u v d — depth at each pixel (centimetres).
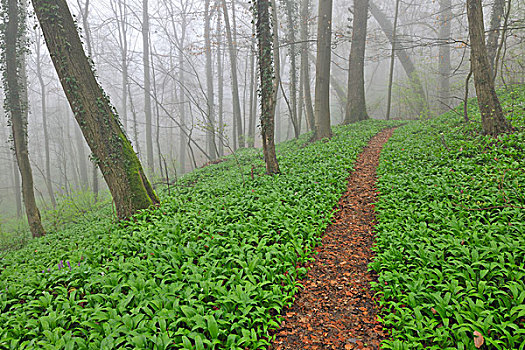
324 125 1955
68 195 1745
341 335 467
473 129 1272
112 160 964
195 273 553
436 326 438
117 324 443
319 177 1085
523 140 987
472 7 1074
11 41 1269
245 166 1644
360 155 1432
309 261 666
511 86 1922
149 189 1057
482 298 446
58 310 500
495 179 807
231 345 415
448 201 752
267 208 847
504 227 588
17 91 1290
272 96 1181
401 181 963
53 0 861
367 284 577
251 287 507
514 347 381
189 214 864
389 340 440
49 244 1042
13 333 462
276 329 484
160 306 474
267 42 1131
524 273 459
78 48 914
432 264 543
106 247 737
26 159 1314
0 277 740
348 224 822
